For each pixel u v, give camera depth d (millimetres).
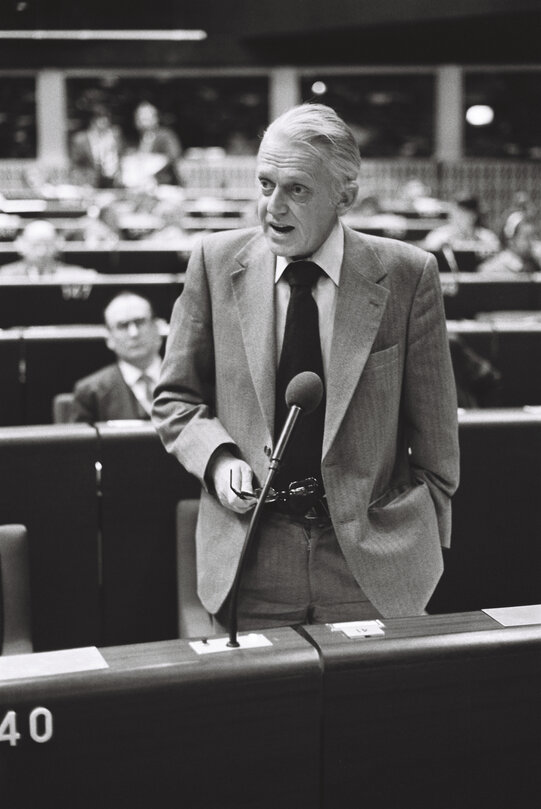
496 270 10789
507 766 1684
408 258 2332
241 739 1574
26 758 1490
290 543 2271
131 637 3312
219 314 2336
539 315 8148
